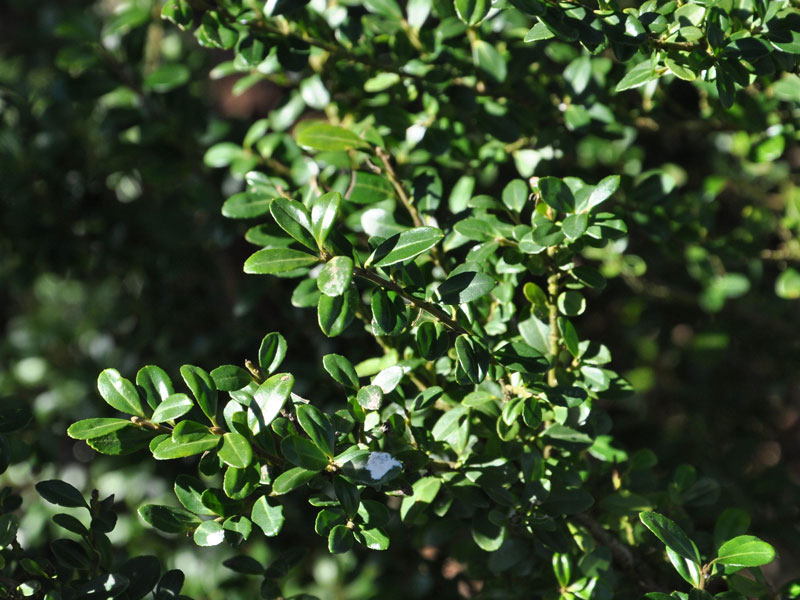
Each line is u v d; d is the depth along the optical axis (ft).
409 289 2.78
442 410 2.99
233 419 2.73
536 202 2.85
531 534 2.90
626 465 3.07
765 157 3.25
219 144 3.37
